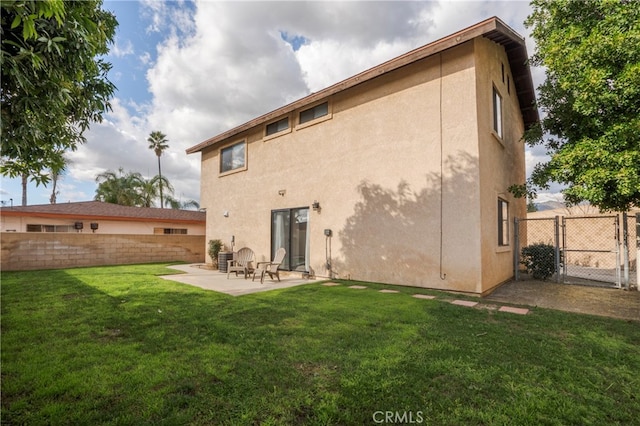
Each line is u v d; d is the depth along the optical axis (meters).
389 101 9.40
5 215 17.47
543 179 8.16
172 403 2.84
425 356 3.91
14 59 2.95
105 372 3.42
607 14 6.43
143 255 16.81
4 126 3.30
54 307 6.26
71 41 3.48
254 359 3.82
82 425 2.52
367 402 2.90
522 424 2.63
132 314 5.75
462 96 8.02
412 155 8.82
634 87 5.91
